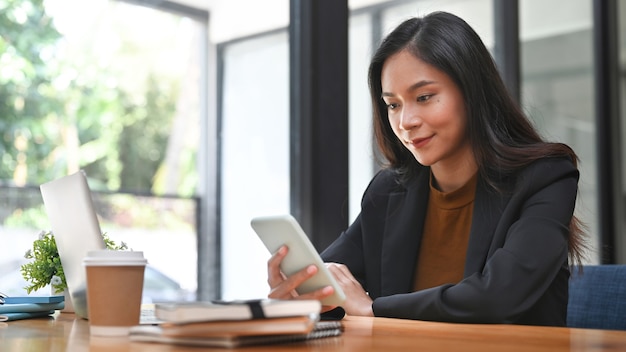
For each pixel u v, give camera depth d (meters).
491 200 1.48
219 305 0.78
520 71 3.23
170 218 2.69
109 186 2.64
